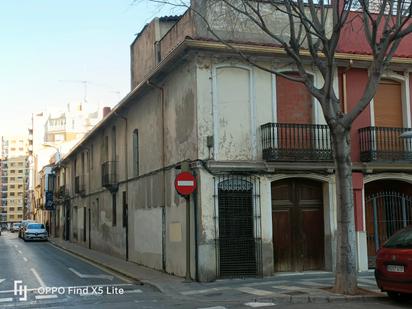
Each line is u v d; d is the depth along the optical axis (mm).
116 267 19938
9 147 143625
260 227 15500
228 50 15508
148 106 20516
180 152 16750
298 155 15805
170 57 16156
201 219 15023
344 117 12188
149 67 22203
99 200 30328
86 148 35438
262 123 16047
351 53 16719
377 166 16938
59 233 50406
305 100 16703
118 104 23234
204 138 15383
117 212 25469
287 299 11453
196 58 15555
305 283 13883
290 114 16484
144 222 20656
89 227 33562
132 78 25297
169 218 17703
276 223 16312
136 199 22000
